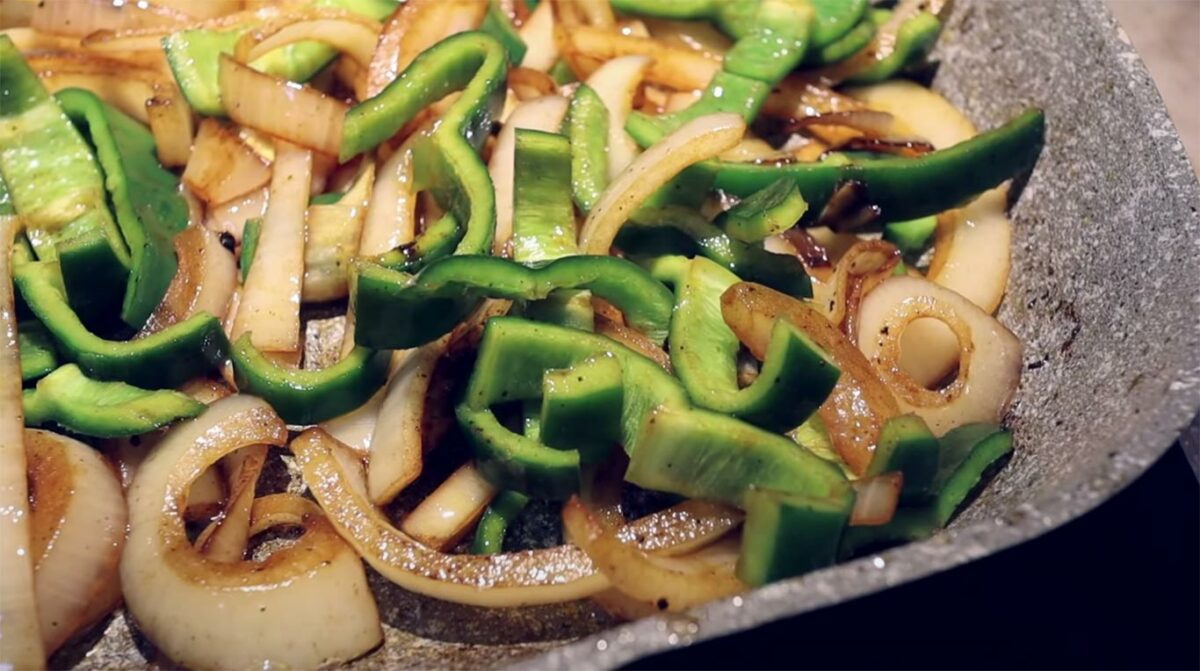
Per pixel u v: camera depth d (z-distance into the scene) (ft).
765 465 1.36
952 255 1.59
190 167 1.62
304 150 1.61
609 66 1.64
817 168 1.56
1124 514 1.48
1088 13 1.59
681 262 1.50
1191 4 1.97
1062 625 1.43
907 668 1.40
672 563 1.35
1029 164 1.60
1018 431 1.48
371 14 1.69
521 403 1.47
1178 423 1.30
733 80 1.64
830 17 1.68
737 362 1.46
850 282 1.51
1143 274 1.46
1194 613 1.44
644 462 1.37
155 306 1.53
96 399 1.44
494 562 1.37
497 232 1.56
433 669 1.32
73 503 1.39
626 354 1.40
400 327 1.42
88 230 1.52
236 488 1.44
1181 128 1.85
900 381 1.48
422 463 1.45
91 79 1.65
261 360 1.46
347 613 1.38
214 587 1.36
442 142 1.51
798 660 1.39
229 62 1.59
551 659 1.21
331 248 1.58
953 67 1.73
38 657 1.34
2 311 1.46
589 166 1.56
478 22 1.67
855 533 1.37
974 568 1.45
